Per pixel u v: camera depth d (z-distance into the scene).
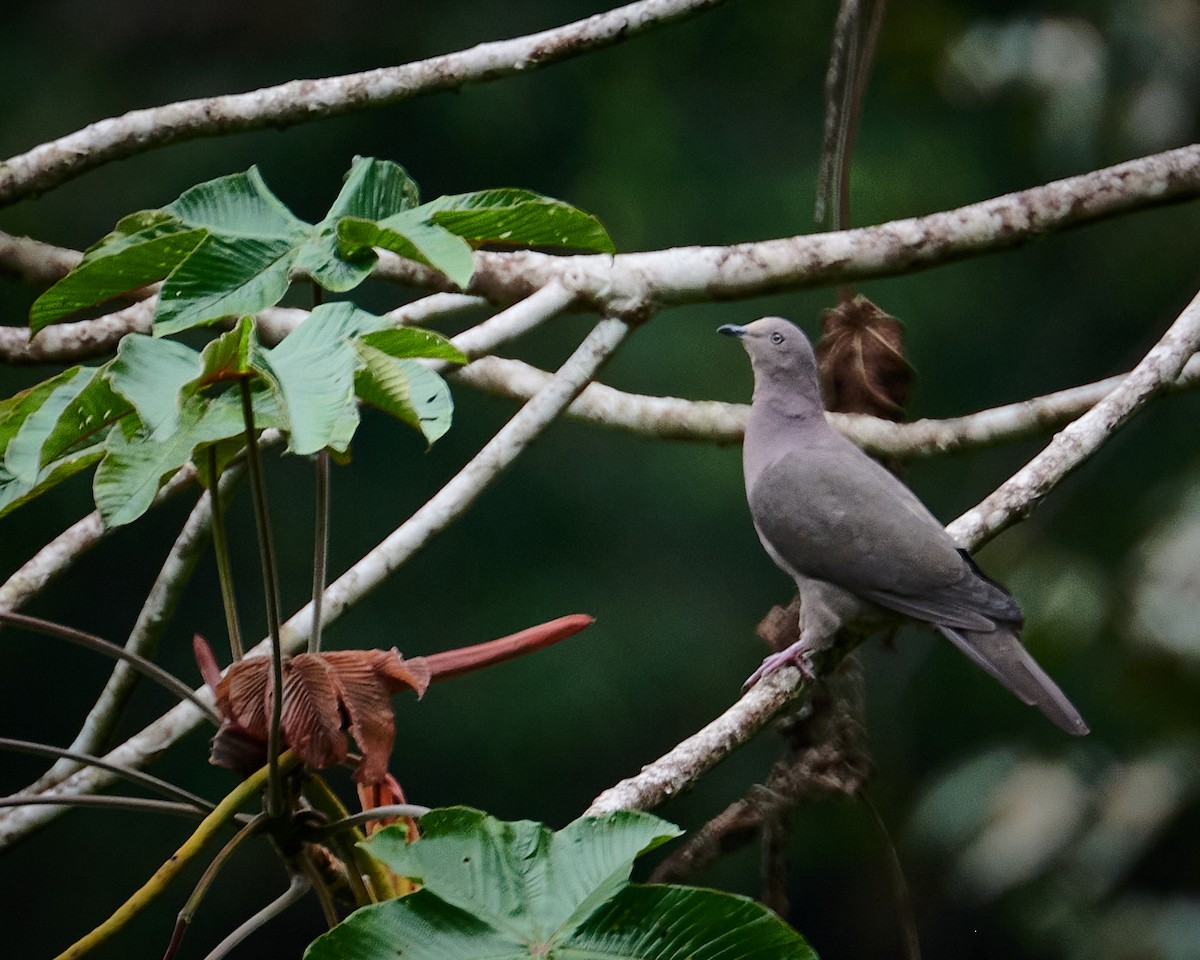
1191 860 12.84
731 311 19.30
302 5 20.52
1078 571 12.34
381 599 19.81
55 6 20.30
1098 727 13.81
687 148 20.77
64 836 18.62
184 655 19.31
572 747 19.36
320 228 4.46
